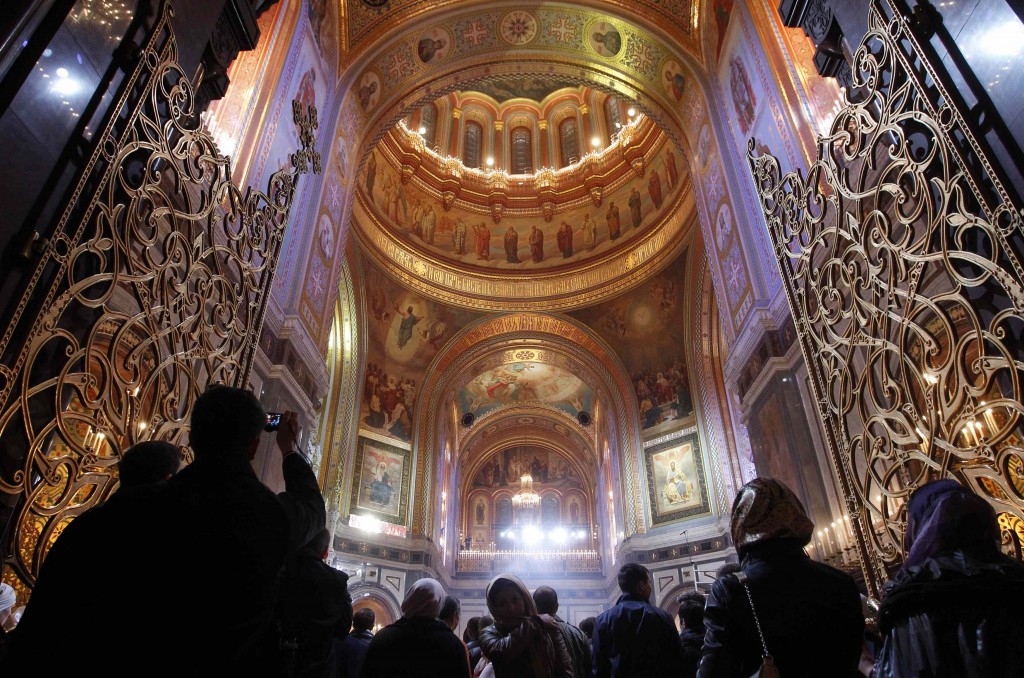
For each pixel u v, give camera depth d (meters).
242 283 5.92
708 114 11.64
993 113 3.81
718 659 2.02
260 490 1.88
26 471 3.11
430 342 21.36
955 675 1.51
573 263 22.17
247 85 8.40
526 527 32.28
